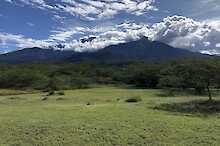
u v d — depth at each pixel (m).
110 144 20.88
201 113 37.78
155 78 106.75
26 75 116.88
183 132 23.53
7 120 27.73
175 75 67.06
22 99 61.53
